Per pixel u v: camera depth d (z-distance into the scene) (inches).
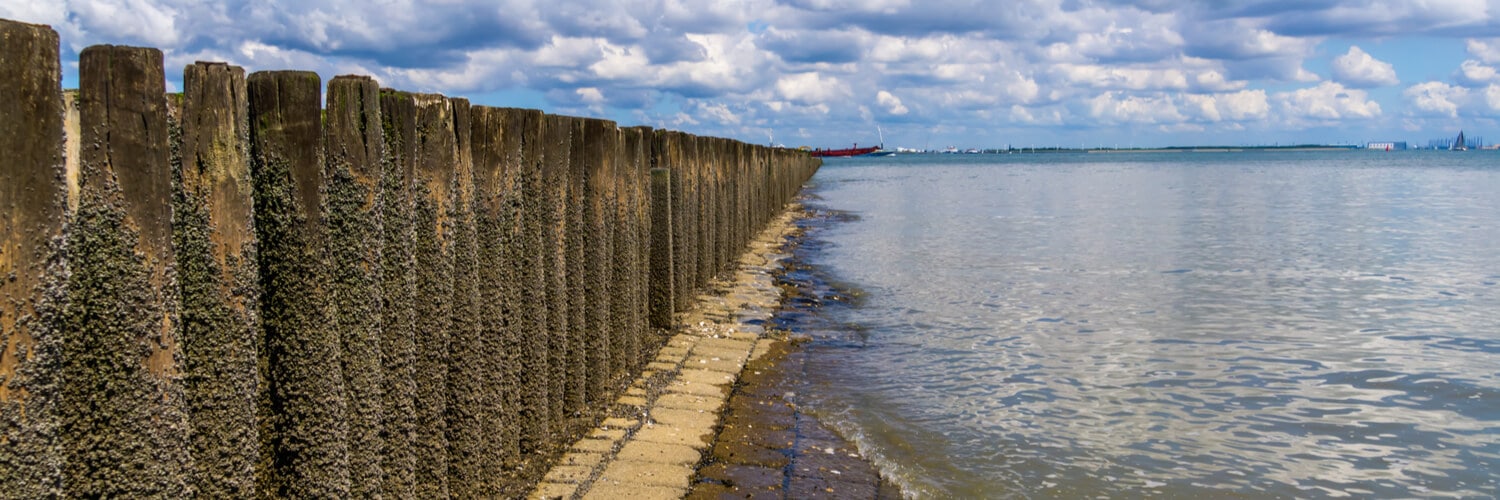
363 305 185.3
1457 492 295.0
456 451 233.3
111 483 138.5
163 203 139.3
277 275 173.2
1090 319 546.6
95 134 132.3
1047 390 397.1
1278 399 386.3
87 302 133.7
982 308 582.6
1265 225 1119.6
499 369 250.4
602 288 339.0
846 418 353.7
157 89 136.9
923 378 413.7
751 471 293.3
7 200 115.7
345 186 179.8
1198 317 550.6
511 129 251.6
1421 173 2760.8
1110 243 951.6
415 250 208.8
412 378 207.0
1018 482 296.7
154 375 140.8
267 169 169.8
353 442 188.2
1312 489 295.9
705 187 603.8
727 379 393.4
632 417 331.0
